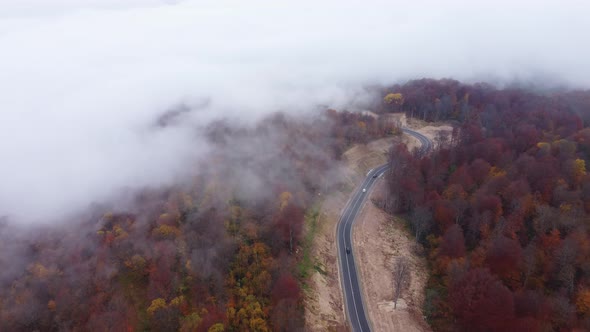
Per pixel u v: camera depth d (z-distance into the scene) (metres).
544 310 112.25
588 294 113.25
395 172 195.25
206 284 128.12
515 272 125.38
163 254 143.50
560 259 122.25
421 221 159.75
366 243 164.88
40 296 139.75
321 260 153.00
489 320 110.00
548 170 159.75
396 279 140.25
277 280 128.62
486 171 174.50
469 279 120.81
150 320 120.31
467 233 148.75
